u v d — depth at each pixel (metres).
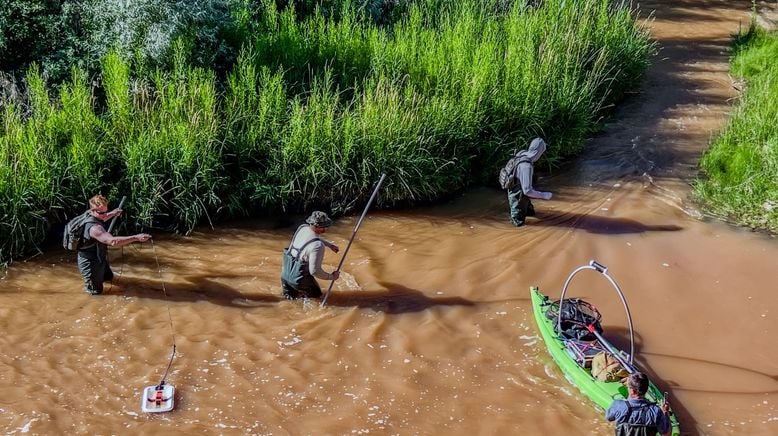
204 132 11.12
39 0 12.57
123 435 7.16
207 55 13.02
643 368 8.12
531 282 9.67
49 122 11.01
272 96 12.02
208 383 7.89
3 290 9.44
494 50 13.82
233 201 11.25
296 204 11.66
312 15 16.00
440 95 12.90
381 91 12.55
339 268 9.12
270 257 10.34
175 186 10.87
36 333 8.61
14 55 12.64
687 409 7.55
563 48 14.50
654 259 10.19
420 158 11.68
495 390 7.82
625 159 13.09
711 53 18.23
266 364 8.19
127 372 8.02
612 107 15.17
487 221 11.41
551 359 8.27
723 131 13.40
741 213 11.34
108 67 11.93
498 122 12.65
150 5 12.16
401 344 8.52
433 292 9.49
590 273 9.86
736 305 9.23
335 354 8.36
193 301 9.28
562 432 7.24
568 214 11.46
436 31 15.41
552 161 12.92
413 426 7.33
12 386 7.75
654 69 17.19
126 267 9.99
